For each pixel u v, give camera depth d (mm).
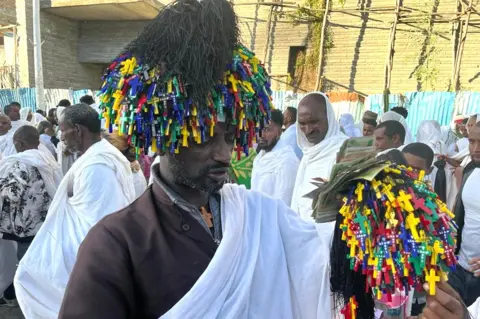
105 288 905
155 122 942
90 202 2383
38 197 3768
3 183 3682
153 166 1078
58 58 13008
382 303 1142
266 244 1100
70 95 11695
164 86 935
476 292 2770
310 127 2859
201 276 933
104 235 960
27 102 11898
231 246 989
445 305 991
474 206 2783
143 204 1021
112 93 1001
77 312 891
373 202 1021
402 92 11047
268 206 1180
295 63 12008
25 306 2301
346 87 11555
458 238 2881
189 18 966
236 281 996
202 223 1024
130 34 13125
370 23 11242
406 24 10852
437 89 10695
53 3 11969
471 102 8883
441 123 9148
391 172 1065
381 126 3580
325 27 11078
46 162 3857
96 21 13344
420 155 2863
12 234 3785
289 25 11914
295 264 1150
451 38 10492
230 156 1037
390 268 975
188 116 944
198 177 1003
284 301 1082
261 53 12148
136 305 945
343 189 1108
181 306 899
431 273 972
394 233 982
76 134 2771
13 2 13062
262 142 3473
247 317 1011
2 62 15023
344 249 1095
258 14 12086
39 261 2316
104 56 13414
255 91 1033
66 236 2383
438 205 1028
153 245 951
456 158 3691
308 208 2693
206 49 938
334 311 1138
